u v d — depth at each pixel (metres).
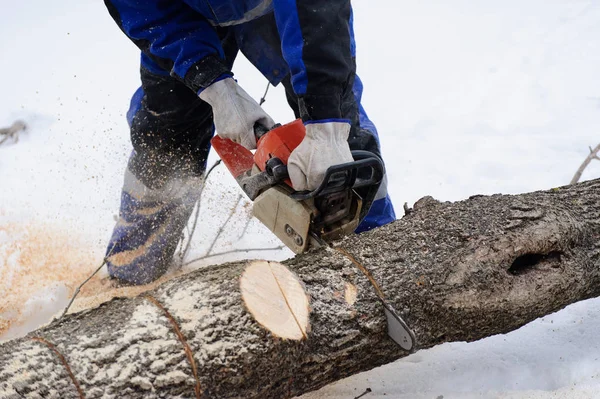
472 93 7.84
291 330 2.70
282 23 3.34
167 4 3.77
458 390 3.20
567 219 3.31
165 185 4.86
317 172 3.23
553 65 8.16
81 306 4.78
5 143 7.20
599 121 6.80
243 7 3.87
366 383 3.34
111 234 5.64
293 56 3.28
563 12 9.71
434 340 3.11
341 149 3.33
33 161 6.77
